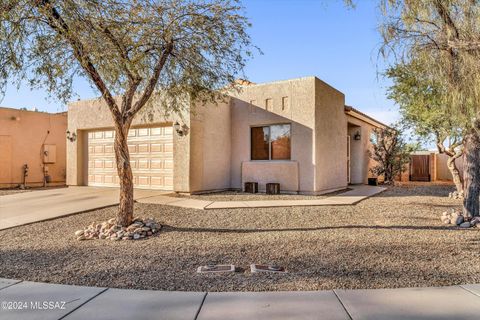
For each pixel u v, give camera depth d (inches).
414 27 237.0
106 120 585.0
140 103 287.0
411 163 911.7
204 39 299.1
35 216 333.1
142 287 163.3
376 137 751.7
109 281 171.8
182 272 184.5
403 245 231.1
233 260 205.5
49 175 778.2
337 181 567.2
